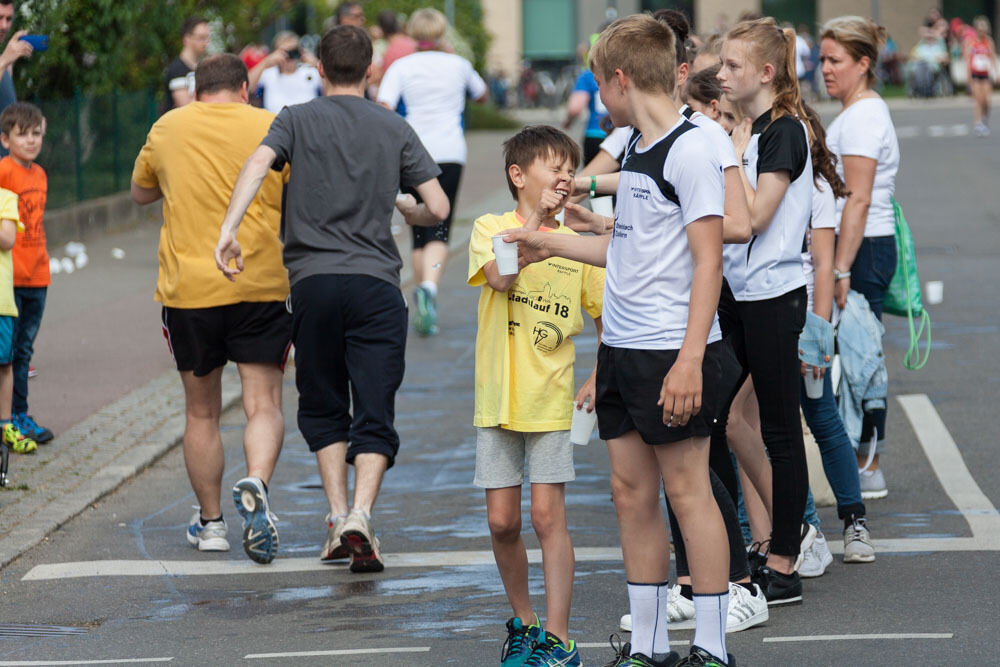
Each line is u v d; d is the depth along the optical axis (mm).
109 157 35250
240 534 13133
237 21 45375
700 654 8766
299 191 11836
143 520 13547
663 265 8445
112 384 18953
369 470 11727
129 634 10289
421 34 23406
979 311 23609
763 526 11281
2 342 15016
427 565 11883
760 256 10320
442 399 18406
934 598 10586
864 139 12570
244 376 12383
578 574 11453
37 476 14711
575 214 9445
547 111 90938
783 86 10531
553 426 9352
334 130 11828
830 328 11250
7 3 17188
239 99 12531
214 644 10023
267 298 12203
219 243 11141
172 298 12195
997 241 31516
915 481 14078
